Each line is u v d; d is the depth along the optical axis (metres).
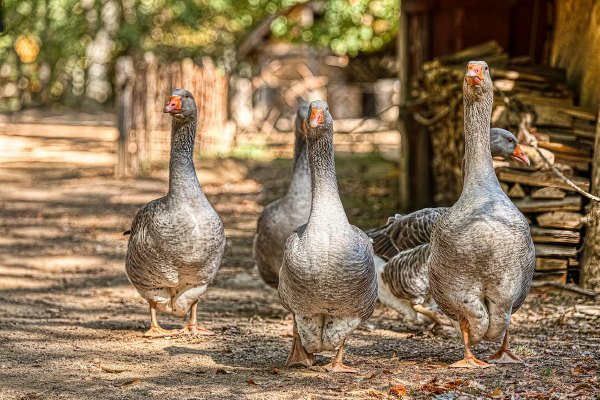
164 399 6.66
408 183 17.86
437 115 15.13
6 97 44.12
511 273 7.05
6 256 13.61
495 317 7.27
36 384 7.05
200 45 41.91
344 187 21.61
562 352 8.16
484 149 7.20
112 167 23.52
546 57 16.28
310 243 6.84
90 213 17.53
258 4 41.00
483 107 7.18
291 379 7.24
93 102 45.66
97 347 8.38
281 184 21.59
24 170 22.72
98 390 6.89
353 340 8.93
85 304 10.63
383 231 9.12
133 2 43.44
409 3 17.27
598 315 9.77
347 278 6.84
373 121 37.41
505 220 6.97
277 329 9.38
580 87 13.29
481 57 15.16
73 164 23.94
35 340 8.63
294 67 38.91
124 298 11.03
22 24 43.72
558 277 11.17
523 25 16.88
